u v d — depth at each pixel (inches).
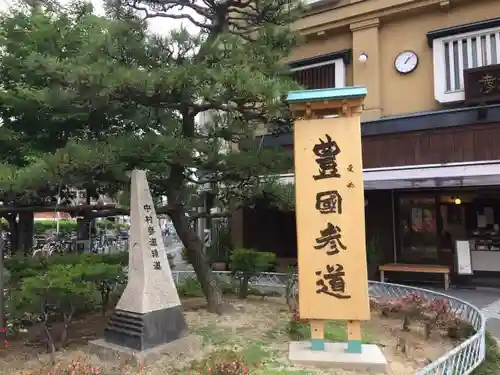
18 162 352.8
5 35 350.3
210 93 242.7
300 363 210.4
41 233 881.5
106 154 239.0
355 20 539.8
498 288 455.2
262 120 290.8
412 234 510.9
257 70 269.4
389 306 309.4
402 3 506.3
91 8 384.8
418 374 157.2
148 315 221.9
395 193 519.2
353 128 223.0
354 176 221.0
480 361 214.5
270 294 388.8
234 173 303.3
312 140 226.2
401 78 517.3
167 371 200.8
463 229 495.5
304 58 584.1
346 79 548.4
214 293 319.0
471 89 435.5
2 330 245.9
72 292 219.9
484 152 425.7
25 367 207.0
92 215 284.0
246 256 367.6
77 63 257.3
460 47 472.1
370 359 209.3
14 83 352.8
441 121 449.4
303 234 223.3
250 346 236.7
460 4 484.7
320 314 219.0
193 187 347.3
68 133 354.3
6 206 269.1
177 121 336.2
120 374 195.2
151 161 268.2
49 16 378.9
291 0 316.2
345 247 219.0
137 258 233.9
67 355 224.1
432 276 491.2
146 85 242.8
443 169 425.7
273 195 335.6
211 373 182.1
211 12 322.0
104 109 300.2
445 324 262.8
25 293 207.9
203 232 691.4
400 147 469.4
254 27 337.1
